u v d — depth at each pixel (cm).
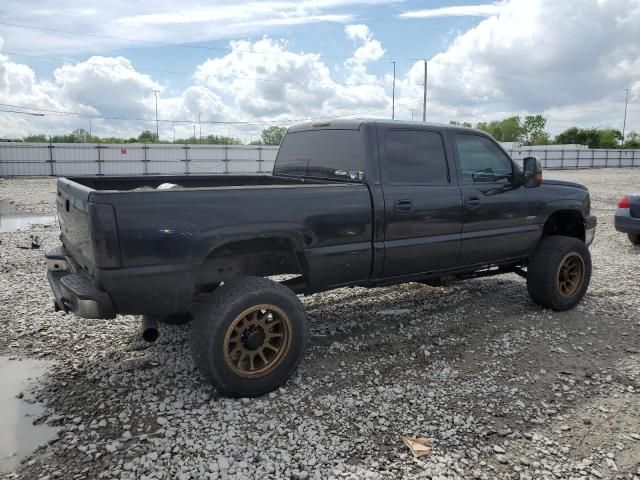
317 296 626
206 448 304
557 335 499
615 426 340
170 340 476
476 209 498
